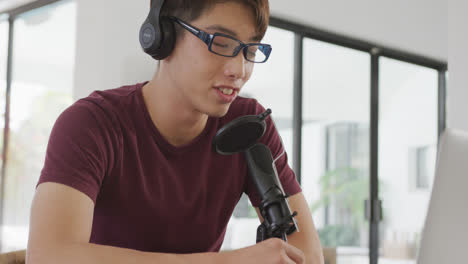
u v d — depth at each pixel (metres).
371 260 4.97
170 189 1.18
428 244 0.91
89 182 1.04
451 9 3.25
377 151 5.10
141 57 3.25
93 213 1.15
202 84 1.04
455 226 0.90
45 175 1.03
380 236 5.05
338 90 4.84
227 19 1.01
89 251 0.97
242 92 4.23
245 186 1.31
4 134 4.91
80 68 3.42
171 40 1.07
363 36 4.81
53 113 4.56
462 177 0.91
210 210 1.24
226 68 1.02
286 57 4.46
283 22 4.38
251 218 4.05
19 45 4.90
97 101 1.13
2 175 4.89
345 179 4.83
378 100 5.14
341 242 4.80
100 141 1.08
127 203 1.15
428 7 5.35
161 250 1.20
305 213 1.29
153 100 1.16
